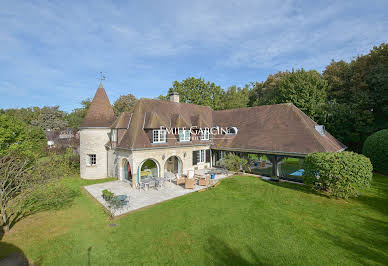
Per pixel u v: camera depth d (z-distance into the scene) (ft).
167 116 69.56
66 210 40.70
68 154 85.46
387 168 64.39
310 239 28.76
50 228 33.24
